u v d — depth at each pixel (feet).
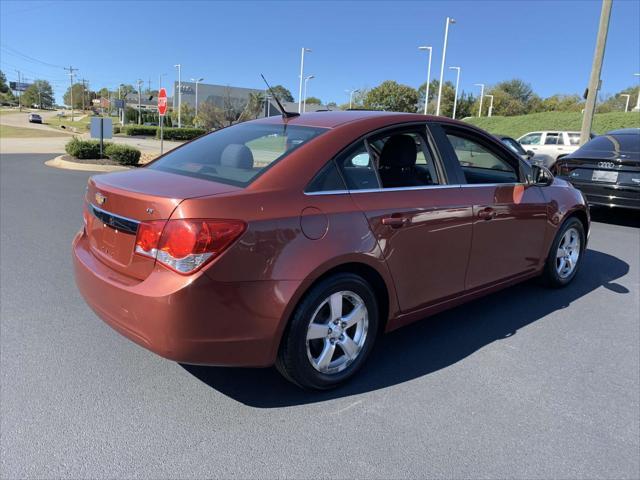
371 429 9.19
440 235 11.50
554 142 65.57
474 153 13.47
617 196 27.09
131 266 8.99
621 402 10.38
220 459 8.28
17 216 25.96
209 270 8.25
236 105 247.91
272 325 8.91
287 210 9.04
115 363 11.26
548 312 15.05
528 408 10.03
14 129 163.94
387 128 11.20
